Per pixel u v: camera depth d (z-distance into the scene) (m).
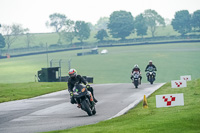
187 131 33.06
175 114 43.97
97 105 67.06
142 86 113.38
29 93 99.75
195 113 42.75
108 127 38.72
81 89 50.97
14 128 45.66
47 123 48.22
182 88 85.50
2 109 68.69
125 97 79.75
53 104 72.81
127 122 41.69
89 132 36.06
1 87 123.06
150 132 33.69
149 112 49.84
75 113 57.72
